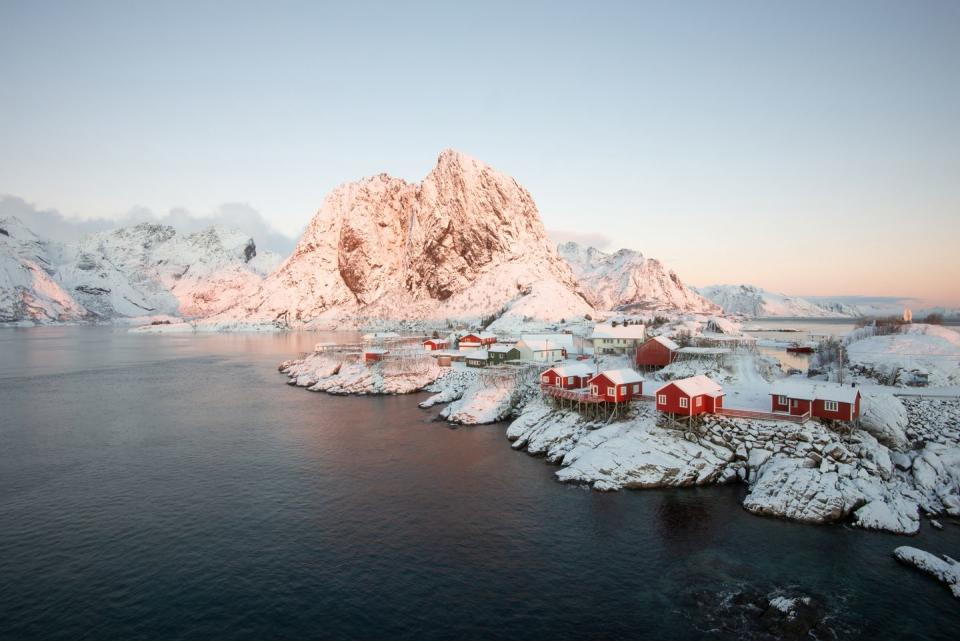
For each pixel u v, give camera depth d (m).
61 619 31.77
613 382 63.41
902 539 40.78
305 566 37.69
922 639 29.66
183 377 127.81
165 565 37.88
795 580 35.41
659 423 58.69
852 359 84.06
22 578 36.16
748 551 39.25
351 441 68.75
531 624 31.27
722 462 53.31
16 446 67.06
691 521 44.28
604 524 43.91
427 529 43.28
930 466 50.25
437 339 148.62
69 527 43.81
